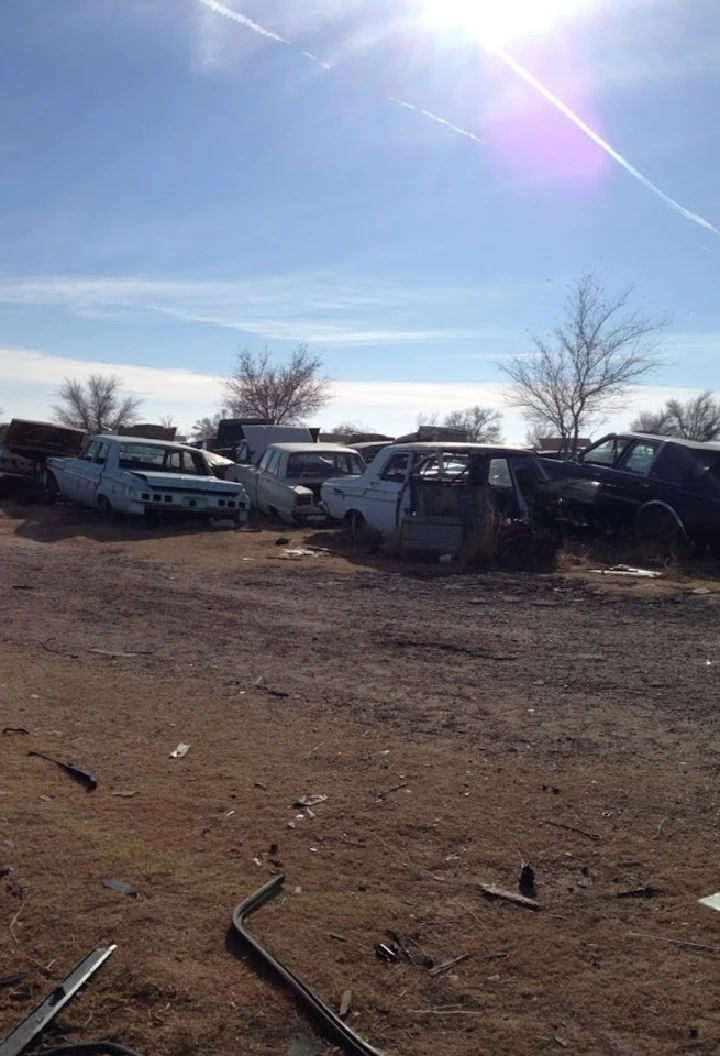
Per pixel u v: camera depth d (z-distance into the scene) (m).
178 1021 2.98
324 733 5.64
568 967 3.29
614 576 11.99
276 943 3.40
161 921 3.50
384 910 3.63
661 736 5.62
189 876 3.84
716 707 6.23
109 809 4.46
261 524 18.17
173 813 4.43
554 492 14.35
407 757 5.23
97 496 18.11
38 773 4.89
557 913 3.64
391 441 28.77
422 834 4.26
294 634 8.55
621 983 3.21
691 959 3.34
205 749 5.32
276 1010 3.04
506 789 4.78
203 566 13.00
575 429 28.75
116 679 6.78
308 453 18.69
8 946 3.35
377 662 7.51
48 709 5.98
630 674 7.14
